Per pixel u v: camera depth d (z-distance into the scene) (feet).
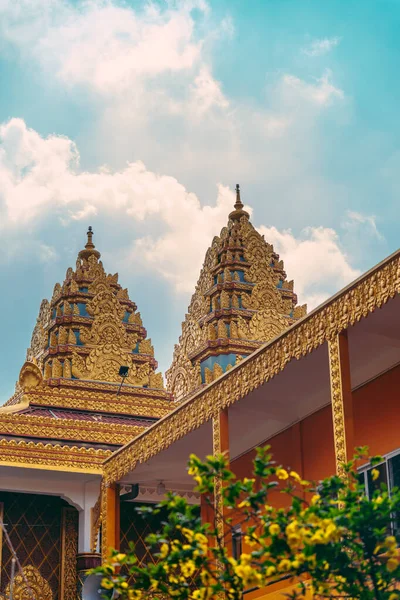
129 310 68.03
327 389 39.86
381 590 23.26
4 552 52.75
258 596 39.19
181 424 41.57
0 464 51.47
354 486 24.03
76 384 62.59
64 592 53.26
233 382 37.83
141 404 62.85
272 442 44.34
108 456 53.36
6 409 58.59
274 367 35.09
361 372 37.73
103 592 47.75
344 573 23.08
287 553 22.76
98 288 66.80
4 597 51.83
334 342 31.83
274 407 41.65
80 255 69.00
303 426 42.14
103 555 48.57
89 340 64.69
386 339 34.94
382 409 36.52
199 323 67.15
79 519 54.39
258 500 23.27
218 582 23.95
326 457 40.40
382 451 36.17
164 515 56.24
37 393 60.54
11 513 53.83
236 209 70.13
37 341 68.90
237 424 43.91
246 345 64.39
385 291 29.60
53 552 54.03
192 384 65.05
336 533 21.99
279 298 66.95
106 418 61.52
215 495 37.47
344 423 30.89
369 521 22.65
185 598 24.29
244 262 66.90
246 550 40.73
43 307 69.72
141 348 66.28
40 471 52.49
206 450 45.80
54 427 55.83
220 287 66.08
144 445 45.44
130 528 55.06
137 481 51.11
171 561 23.56
